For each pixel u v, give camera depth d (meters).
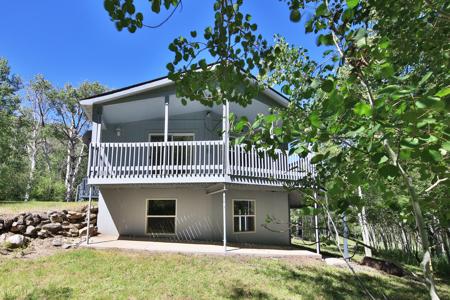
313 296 6.33
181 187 10.82
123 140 12.48
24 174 25.75
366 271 8.95
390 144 1.63
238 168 9.69
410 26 2.56
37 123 31.42
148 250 8.53
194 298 5.78
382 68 1.55
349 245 9.81
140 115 12.07
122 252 8.23
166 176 9.48
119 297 5.59
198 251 8.73
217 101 2.83
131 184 9.73
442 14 2.27
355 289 7.00
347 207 2.23
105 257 7.70
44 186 24.95
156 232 10.93
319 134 1.93
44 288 5.80
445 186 2.08
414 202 1.59
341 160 2.09
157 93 10.33
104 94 10.02
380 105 1.43
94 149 9.54
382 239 13.65
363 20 2.60
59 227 9.66
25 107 31.20
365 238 11.57
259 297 6.05
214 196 11.24
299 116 2.38
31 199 24.45
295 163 9.88
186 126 12.38
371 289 7.15
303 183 2.77
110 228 10.81
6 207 11.33
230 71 2.62
